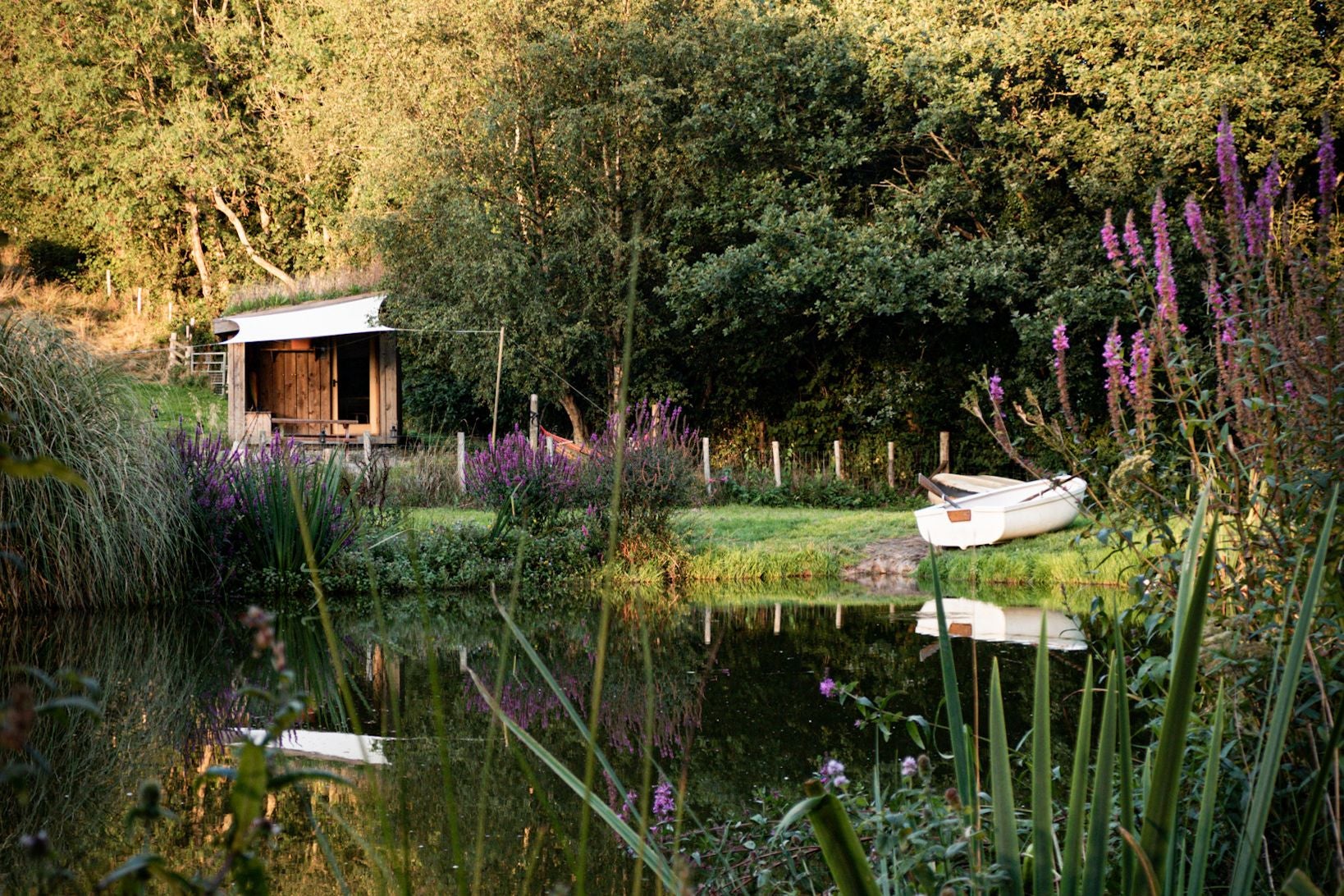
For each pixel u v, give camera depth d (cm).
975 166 1956
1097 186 1781
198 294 3900
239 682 729
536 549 1275
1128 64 1808
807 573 1359
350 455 1870
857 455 2184
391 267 2278
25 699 72
